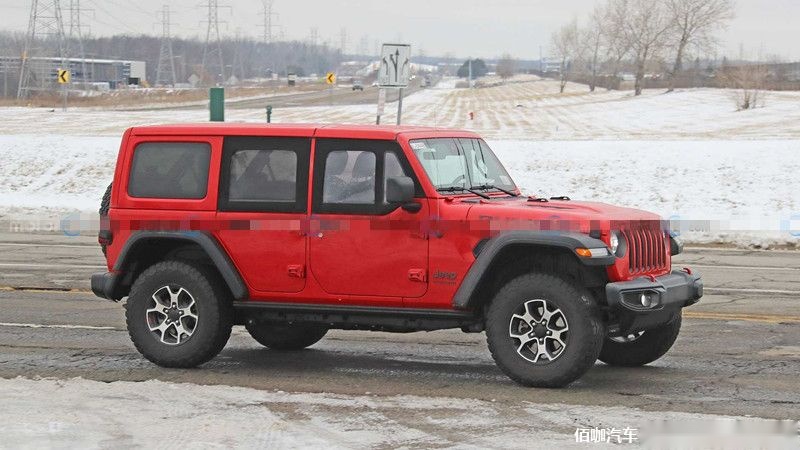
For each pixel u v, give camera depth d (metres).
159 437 6.80
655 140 34.34
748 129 54.38
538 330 8.17
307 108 78.56
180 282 9.03
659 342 9.02
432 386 8.41
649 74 125.00
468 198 8.71
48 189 31.05
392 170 8.58
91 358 9.58
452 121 66.94
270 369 9.16
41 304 12.66
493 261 8.17
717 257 17.80
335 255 8.70
